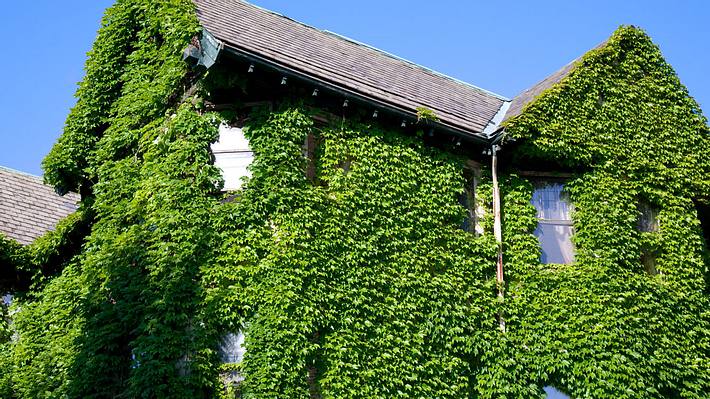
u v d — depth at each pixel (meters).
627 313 15.24
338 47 18.23
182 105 14.98
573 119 16.75
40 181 22.08
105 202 15.59
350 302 13.70
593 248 15.77
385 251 14.48
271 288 13.22
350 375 13.19
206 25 15.59
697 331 15.83
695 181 17.20
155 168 14.72
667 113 17.73
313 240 13.79
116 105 16.97
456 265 15.09
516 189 16.36
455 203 15.78
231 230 13.72
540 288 15.41
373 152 15.20
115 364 13.71
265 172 14.09
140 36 17.03
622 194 16.45
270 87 14.78
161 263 13.62
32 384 14.92
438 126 15.77
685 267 16.34
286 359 12.77
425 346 14.16
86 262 15.16
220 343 13.19
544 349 14.89
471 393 14.34
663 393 15.05
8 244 17.17
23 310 16.53
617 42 17.86
